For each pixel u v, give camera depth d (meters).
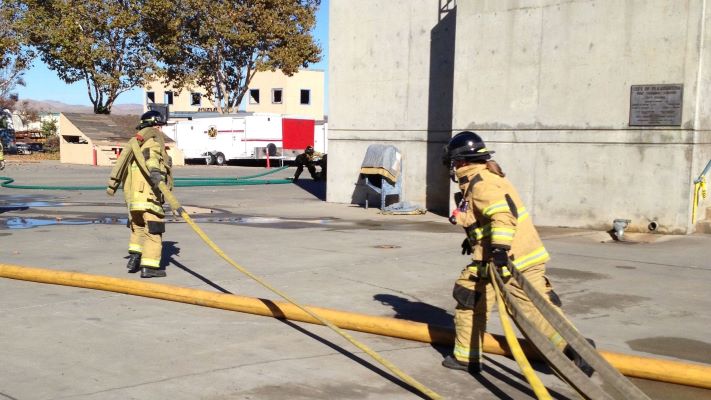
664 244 9.80
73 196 17.38
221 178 25.16
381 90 15.05
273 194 18.59
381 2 14.88
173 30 43.81
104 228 11.20
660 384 4.31
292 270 7.84
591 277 7.59
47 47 45.78
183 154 40.81
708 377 4.14
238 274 7.57
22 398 3.98
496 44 12.19
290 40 45.34
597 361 3.44
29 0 44.12
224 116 39.53
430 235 10.78
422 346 5.09
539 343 3.57
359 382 4.32
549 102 11.61
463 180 4.27
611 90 10.91
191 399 4.00
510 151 12.11
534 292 3.79
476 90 12.48
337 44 15.67
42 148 52.81
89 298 6.41
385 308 6.18
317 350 4.95
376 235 10.74
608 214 11.07
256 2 44.19
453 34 13.80
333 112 15.90
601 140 11.05
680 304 6.41
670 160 10.41
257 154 38.50
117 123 40.59
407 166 14.70
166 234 10.66
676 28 10.22
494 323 5.72
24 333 5.29
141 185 7.13
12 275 7.22
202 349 4.94
